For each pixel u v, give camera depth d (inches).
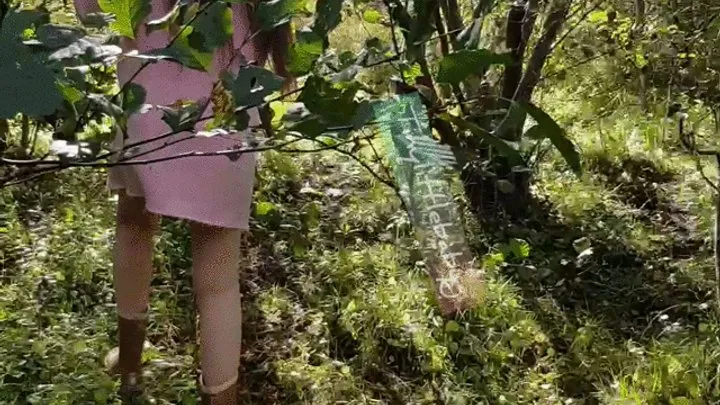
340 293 131.4
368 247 141.9
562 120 192.7
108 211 145.8
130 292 101.3
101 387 105.0
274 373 113.9
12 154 125.3
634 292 134.7
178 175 82.3
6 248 135.1
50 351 112.0
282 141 46.1
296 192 158.1
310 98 40.1
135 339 105.1
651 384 111.0
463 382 113.7
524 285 135.3
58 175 153.9
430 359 117.0
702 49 157.0
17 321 116.7
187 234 140.3
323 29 40.9
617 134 182.5
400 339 119.6
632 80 200.2
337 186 161.2
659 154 174.7
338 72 43.3
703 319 127.2
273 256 138.5
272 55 70.8
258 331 122.3
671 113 172.9
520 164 49.6
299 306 128.1
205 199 84.0
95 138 40.6
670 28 152.9
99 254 133.0
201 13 37.3
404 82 50.9
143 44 73.7
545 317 127.6
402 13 48.8
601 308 131.6
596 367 115.9
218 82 38.4
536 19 150.2
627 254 144.5
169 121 39.2
